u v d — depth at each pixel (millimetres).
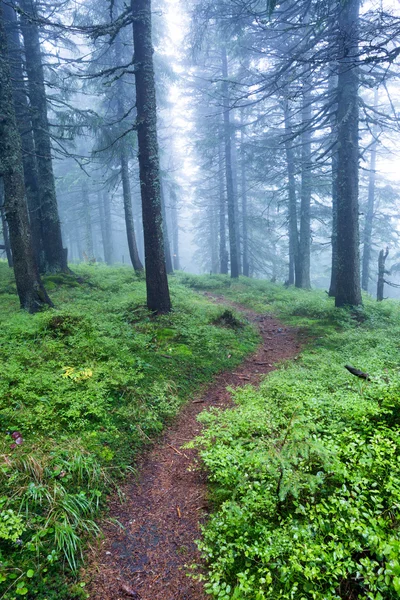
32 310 9578
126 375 6555
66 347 7387
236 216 27031
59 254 15195
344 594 2783
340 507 3193
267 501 3555
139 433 5449
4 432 4660
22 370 6203
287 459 3584
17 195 9359
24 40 14352
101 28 8734
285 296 17922
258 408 5383
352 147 11562
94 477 4289
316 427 4312
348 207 11883
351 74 10914
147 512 4102
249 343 10391
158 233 10023
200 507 4086
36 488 3773
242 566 3172
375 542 2793
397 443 3898
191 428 5918
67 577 3219
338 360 7832
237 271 23766
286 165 20422
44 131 13680
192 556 3469
